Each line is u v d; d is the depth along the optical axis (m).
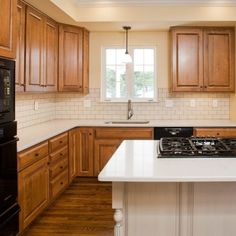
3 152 2.17
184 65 4.84
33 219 3.04
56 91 4.61
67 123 4.71
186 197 1.97
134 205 1.99
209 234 1.98
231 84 4.83
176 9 4.48
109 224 3.23
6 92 2.19
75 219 3.36
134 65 5.34
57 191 3.78
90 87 5.32
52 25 4.40
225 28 4.80
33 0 3.47
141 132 4.62
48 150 3.44
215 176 1.59
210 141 2.47
